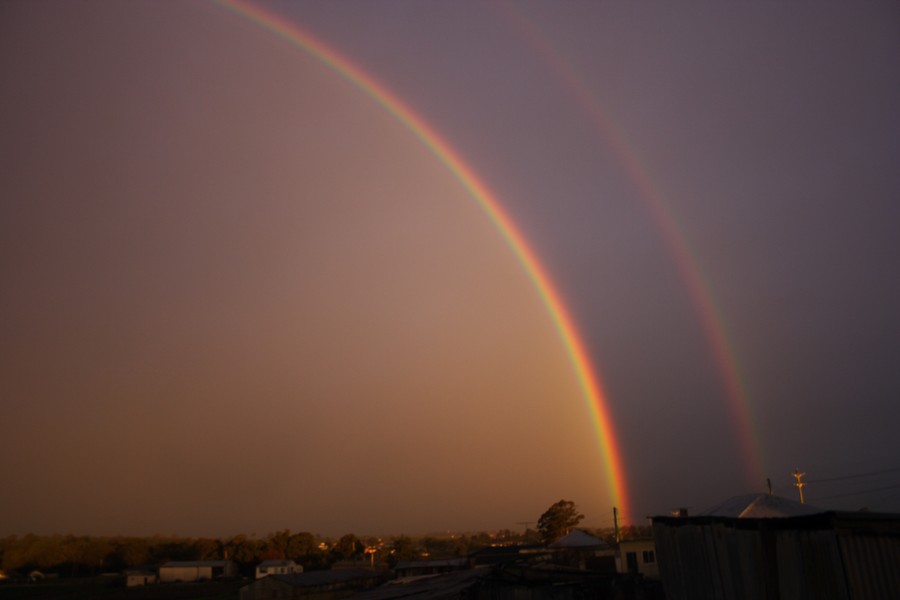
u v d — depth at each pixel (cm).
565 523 8975
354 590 5516
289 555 9450
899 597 912
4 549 10556
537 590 2259
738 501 1405
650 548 4475
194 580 8575
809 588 984
